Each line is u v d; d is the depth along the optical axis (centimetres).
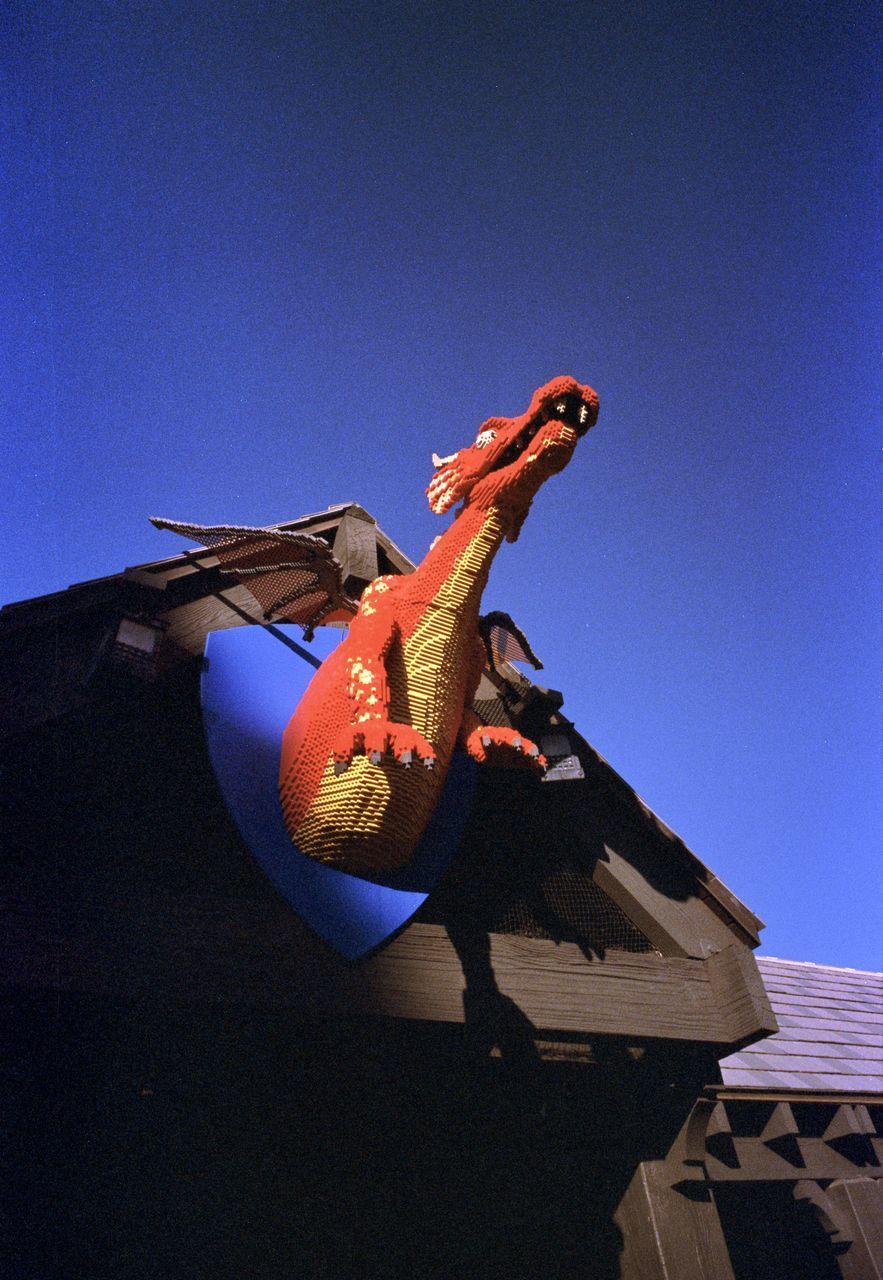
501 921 450
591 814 451
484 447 340
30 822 354
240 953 314
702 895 445
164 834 392
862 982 1068
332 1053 412
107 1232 348
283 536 364
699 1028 397
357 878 339
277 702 367
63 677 344
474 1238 416
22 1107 324
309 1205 391
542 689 425
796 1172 547
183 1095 394
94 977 291
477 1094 448
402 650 309
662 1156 414
